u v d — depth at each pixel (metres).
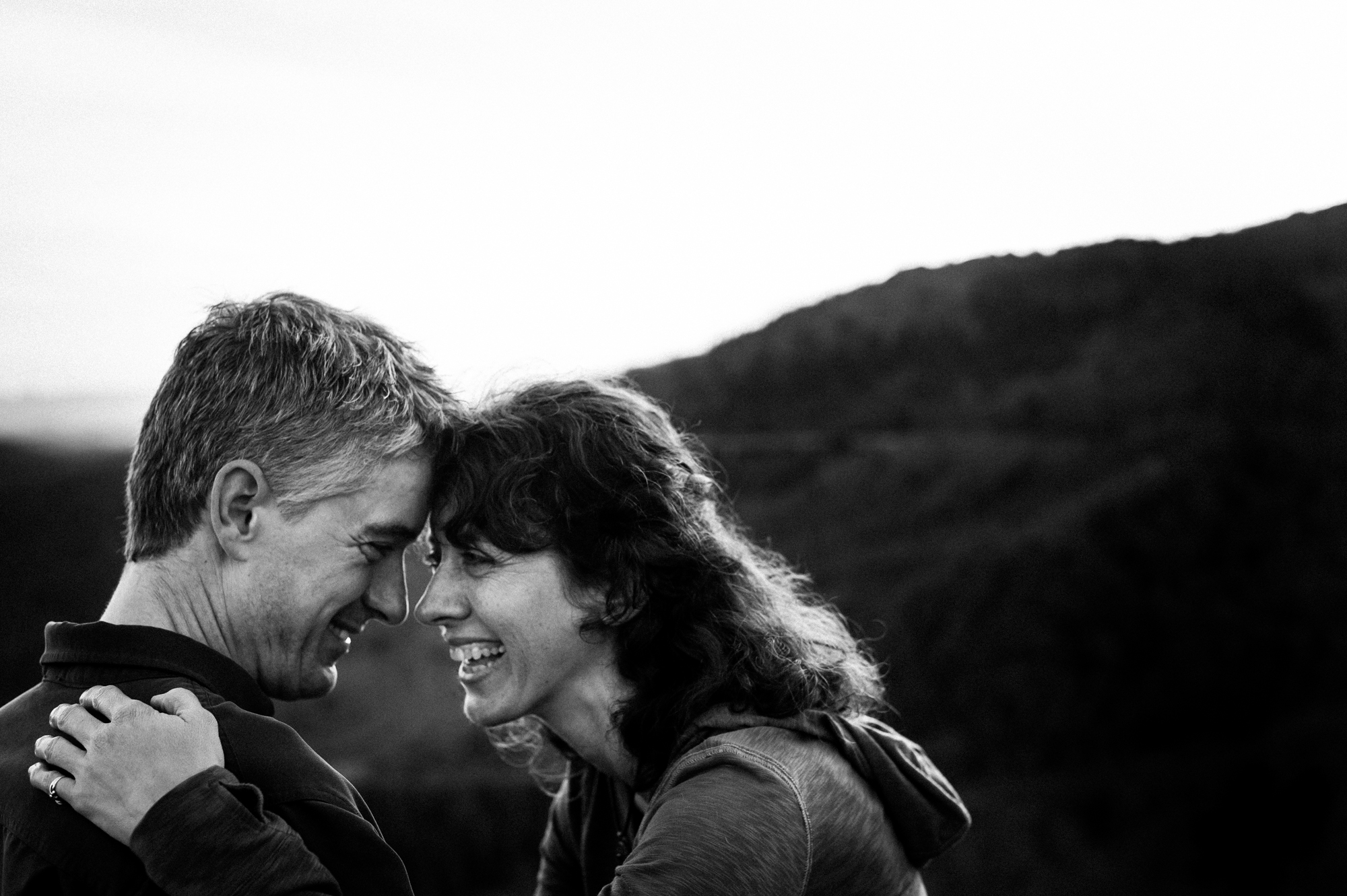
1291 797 9.38
